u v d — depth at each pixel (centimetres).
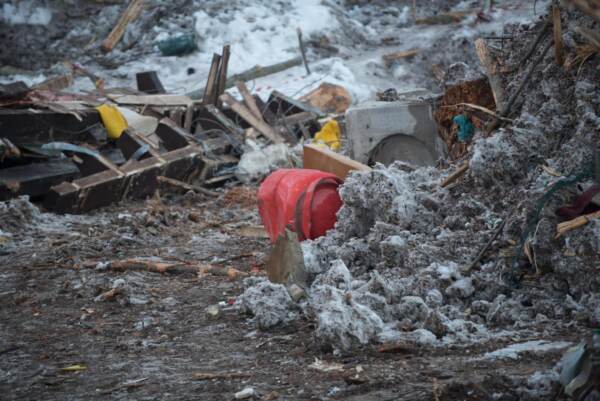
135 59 3706
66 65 3562
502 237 915
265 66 3434
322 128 2469
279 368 755
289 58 3603
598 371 571
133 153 2058
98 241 1459
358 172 1062
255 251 1355
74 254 1354
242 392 687
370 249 995
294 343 823
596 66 998
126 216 1650
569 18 1063
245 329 893
